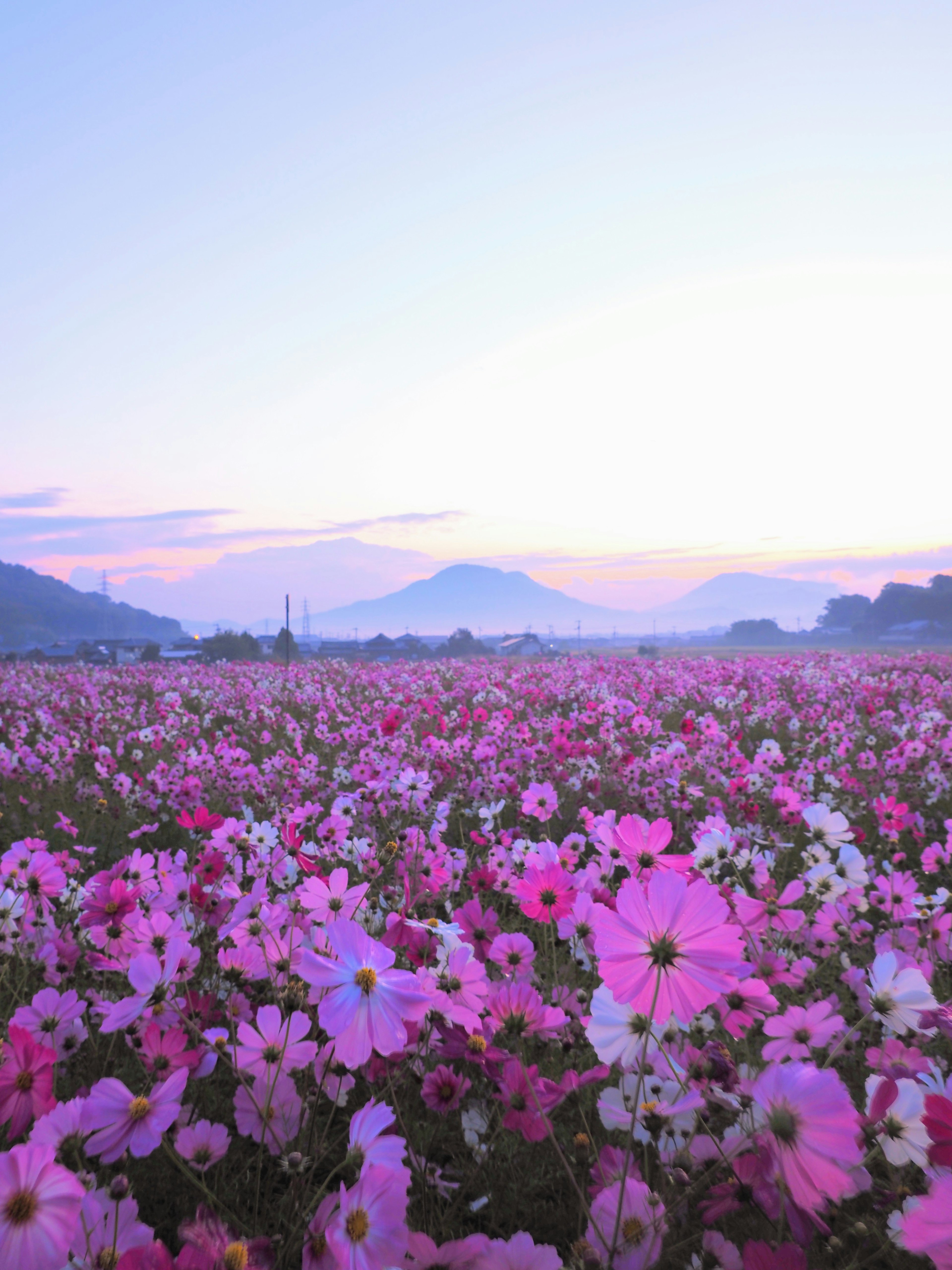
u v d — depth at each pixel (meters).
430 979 1.93
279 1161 1.83
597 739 8.07
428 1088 1.95
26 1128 1.83
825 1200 1.41
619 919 1.32
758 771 6.45
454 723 8.84
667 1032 1.90
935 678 20.30
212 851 3.32
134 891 2.51
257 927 2.50
